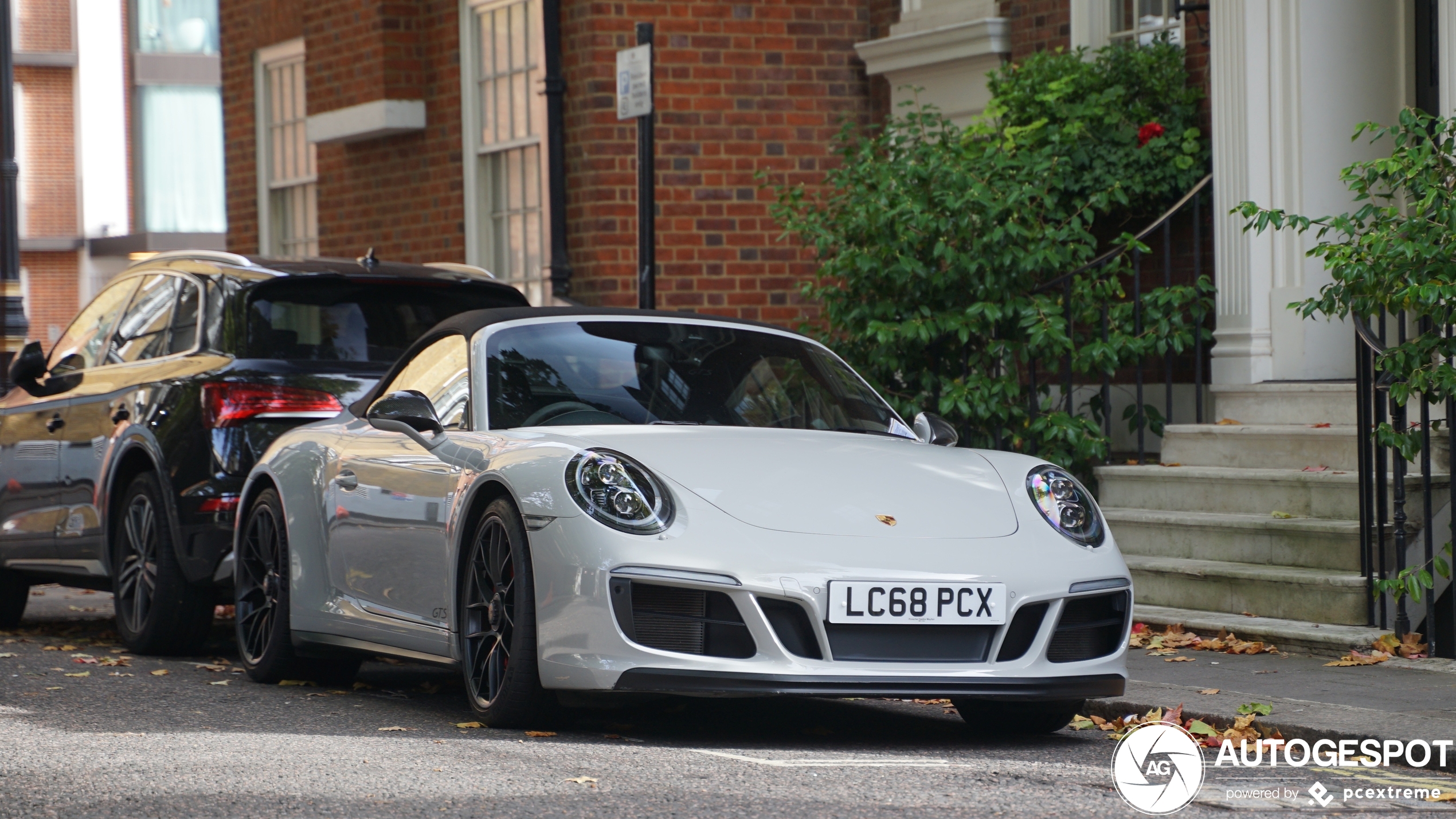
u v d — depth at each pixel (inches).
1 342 684.7
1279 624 335.3
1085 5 497.0
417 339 339.0
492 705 239.1
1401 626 317.7
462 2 643.5
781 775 206.4
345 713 261.6
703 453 243.3
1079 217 442.3
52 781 198.5
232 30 810.8
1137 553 393.4
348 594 281.7
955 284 429.4
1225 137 431.2
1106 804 193.8
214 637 400.8
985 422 434.6
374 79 672.4
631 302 567.2
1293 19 418.9
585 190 569.3
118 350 376.2
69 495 375.6
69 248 1963.6
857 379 296.2
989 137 466.0
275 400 328.5
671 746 231.1
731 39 567.2
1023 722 255.3
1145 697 270.2
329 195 730.8
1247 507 380.8
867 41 574.2
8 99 680.4
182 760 212.2
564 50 577.6
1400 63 423.2
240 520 314.8
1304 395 400.2
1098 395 457.7
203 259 362.6
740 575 221.1
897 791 197.8
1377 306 323.6
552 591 227.9
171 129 1995.6
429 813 181.2
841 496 237.3
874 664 223.8
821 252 441.7
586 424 260.7
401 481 267.1
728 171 567.2
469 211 644.7
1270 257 422.3
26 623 436.1
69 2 1959.9
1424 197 323.0
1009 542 236.2
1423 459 321.1
